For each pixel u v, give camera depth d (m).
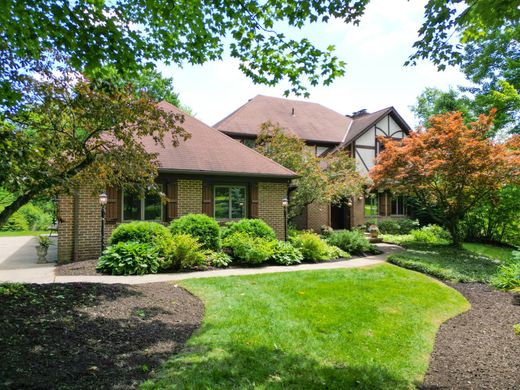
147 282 7.17
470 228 16.12
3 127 4.32
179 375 3.24
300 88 5.52
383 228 19.05
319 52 4.98
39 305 4.68
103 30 4.26
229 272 8.65
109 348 3.77
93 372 3.17
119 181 6.07
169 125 5.66
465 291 7.68
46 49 4.80
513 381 3.62
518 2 3.42
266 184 13.24
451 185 12.59
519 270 8.03
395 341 4.50
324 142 19.56
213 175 12.05
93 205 10.18
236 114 19.08
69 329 4.09
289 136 16.03
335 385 3.28
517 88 20.06
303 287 6.95
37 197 5.16
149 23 5.16
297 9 4.51
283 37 4.89
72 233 9.95
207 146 12.98
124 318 4.74
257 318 5.01
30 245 15.58
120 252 8.36
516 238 15.16
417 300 6.43
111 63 4.87
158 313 5.13
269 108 20.88
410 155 12.27
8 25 4.19
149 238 9.34
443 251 12.46
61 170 5.24
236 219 12.77
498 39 18.56
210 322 4.81
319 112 22.62
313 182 14.71
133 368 3.35
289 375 3.38
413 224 19.22
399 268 9.59
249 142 18.19
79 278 7.51
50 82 4.91
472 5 3.71
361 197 17.95
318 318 5.14
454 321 5.71
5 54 4.66
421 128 13.81
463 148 11.25
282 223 13.45
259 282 7.32
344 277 8.02
